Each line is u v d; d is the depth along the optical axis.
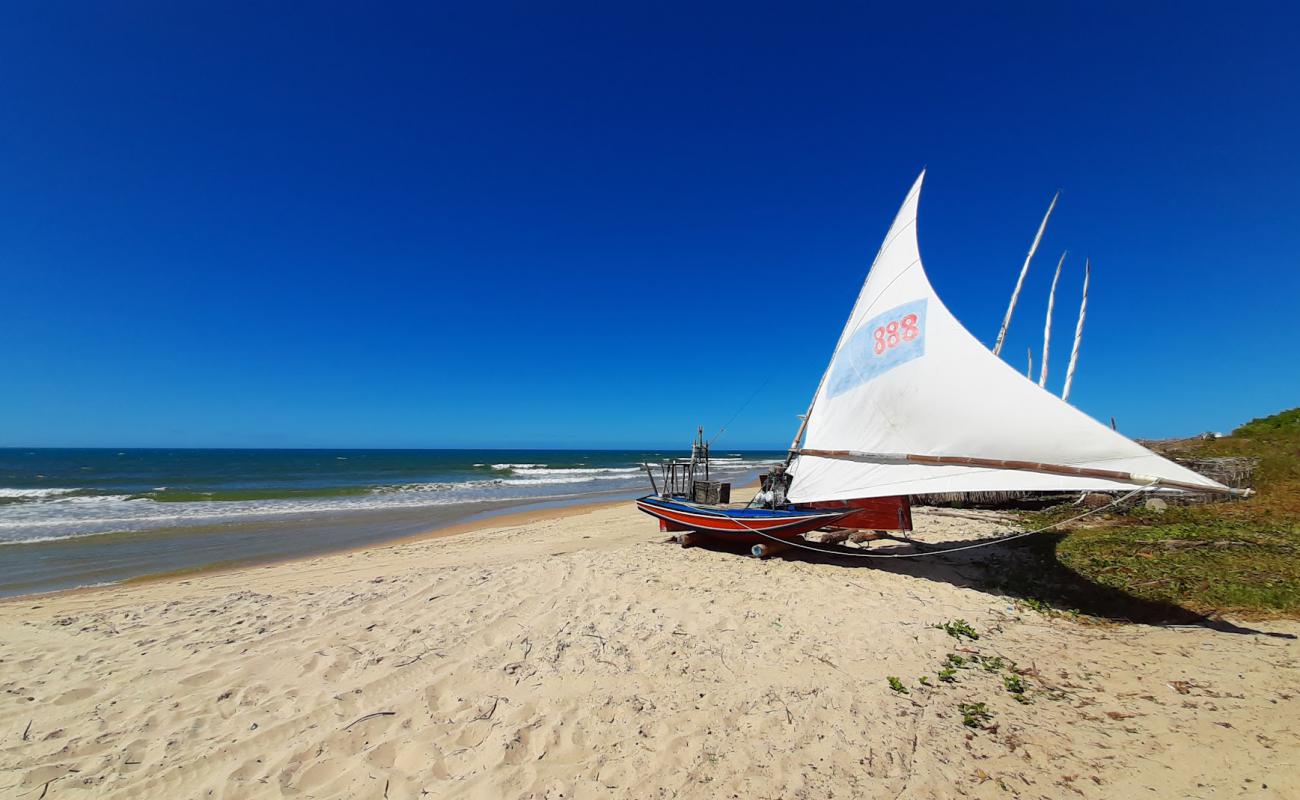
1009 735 4.20
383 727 4.27
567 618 6.49
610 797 3.51
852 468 8.46
